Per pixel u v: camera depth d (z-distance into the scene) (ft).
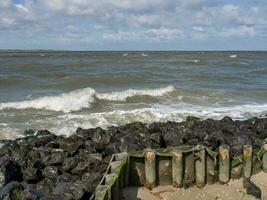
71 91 85.66
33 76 119.55
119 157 33.53
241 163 35.22
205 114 70.03
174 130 50.03
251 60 297.12
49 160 37.76
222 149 34.22
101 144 41.75
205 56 376.48
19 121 60.85
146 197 31.81
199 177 33.60
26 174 34.76
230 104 82.94
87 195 30.09
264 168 36.63
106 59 258.16
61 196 28.53
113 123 61.36
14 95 86.22
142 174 33.42
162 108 74.43
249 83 122.72
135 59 264.93
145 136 45.85
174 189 33.24
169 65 196.54
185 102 82.74
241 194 32.94
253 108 78.59
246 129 52.95
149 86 104.17
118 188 29.76
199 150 33.47
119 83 109.29
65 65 177.99
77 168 35.78
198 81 121.39
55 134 52.65
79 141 42.91
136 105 76.95
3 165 34.53
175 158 33.04
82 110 70.85
